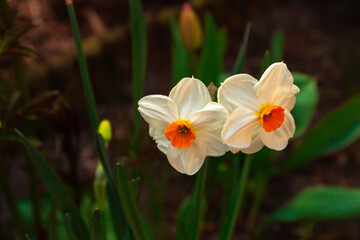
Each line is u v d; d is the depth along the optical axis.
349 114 1.40
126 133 1.07
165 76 2.22
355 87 2.30
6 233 1.18
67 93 0.99
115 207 0.88
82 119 1.87
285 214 1.40
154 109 0.77
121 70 2.05
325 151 1.41
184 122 0.77
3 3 0.92
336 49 2.64
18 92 0.95
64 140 1.02
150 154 0.95
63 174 1.05
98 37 1.95
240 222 1.63
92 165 1.68
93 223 0.85
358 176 1.85
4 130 0.94
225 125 0.76
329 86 2.34
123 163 1.54
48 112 0.98
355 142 2.01
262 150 0.91
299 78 1.48
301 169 1.88
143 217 1.35
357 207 1.33
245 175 0.91
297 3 3.12
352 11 3.03
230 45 2.57
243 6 2.72
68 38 1.92
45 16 1.93
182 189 1.71
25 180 1.55
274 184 1.81
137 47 1.02
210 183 1.29
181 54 1.36
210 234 1.54
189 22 1.27
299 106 1.40
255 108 0.77
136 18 1.01
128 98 2.04
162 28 2.19
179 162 0.78
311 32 2.81
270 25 2.82
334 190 1.42
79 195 1.07
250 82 0.77
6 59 1.59
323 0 3.15
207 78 1.13
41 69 1.70
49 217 1.03
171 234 1.53
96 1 2.12
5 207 1.43
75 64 1.81
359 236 1.59
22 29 0.90
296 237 1.59
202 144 0.78
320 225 1.63
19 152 1.64
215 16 2.52
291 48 2.63
